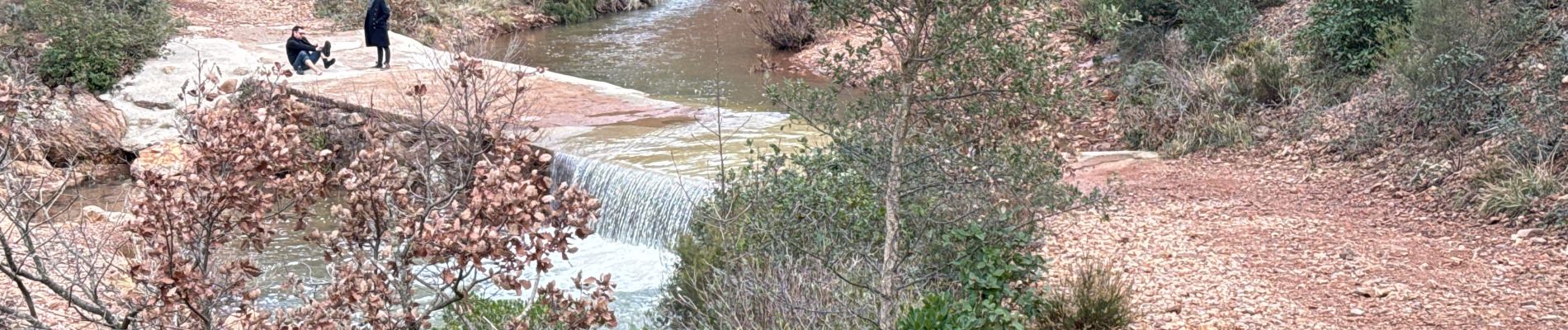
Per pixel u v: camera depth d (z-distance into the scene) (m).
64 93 15.30
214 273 5.47
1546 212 8.48
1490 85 10.96
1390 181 10.06
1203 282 7.83
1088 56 15.81
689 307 7.92
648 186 11.30
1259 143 11.88
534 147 12.94
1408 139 10.66
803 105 5.69
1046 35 5.29
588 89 16.72
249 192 4.54
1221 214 9.60
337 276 4.86
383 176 4.67
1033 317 6.94
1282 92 12.70
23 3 18.11
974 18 5.16
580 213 4.42
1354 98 12.06
